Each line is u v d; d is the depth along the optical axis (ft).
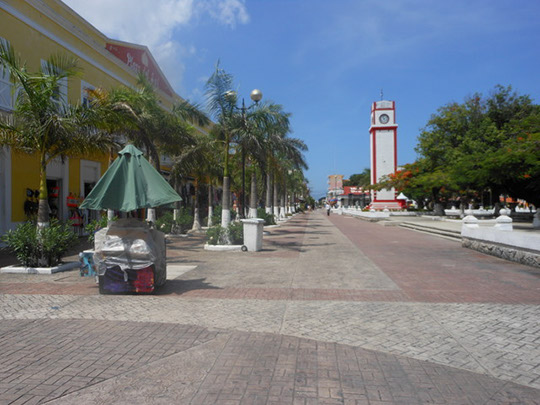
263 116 54.44
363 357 14.47
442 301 22.66
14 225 47.55
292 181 155.22
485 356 14.57
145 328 17.63
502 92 117.19
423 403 11.18
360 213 162.61
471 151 112.98
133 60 77.97
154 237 26.21
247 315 19.76
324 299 23.17
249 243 46.73
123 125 38.55
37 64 51.19
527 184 68.95
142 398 11.38
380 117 192.24
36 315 19.67
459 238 61.05
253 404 11.08
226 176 53.26
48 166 53.83
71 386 12.09
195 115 55.77
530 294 24.31
